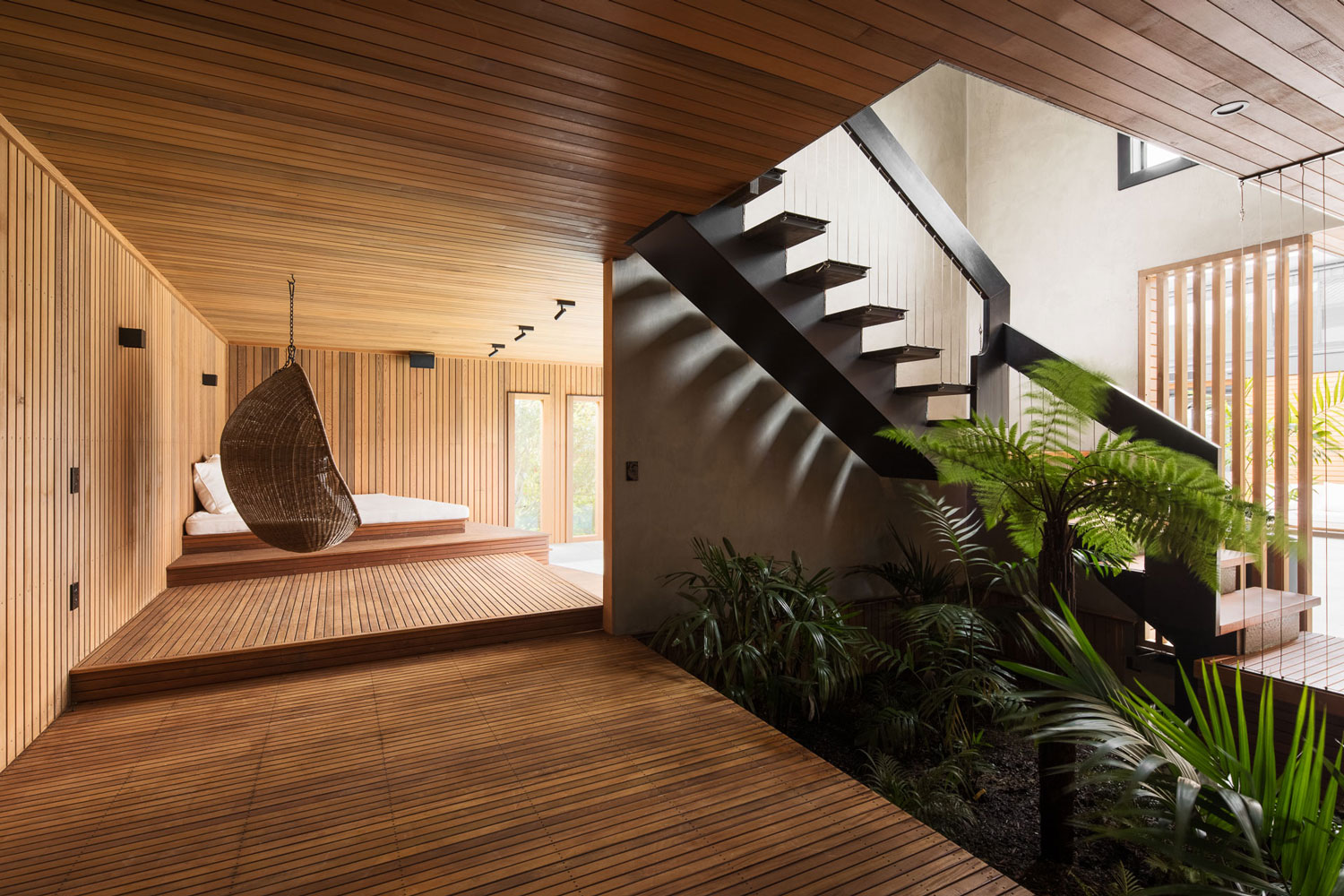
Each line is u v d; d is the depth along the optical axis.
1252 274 4.75
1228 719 1.76
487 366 8.82
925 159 6.63
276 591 5.01
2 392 2.55
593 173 3.04
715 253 3.54
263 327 6.67
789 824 2.29
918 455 4.55
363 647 3.90
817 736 3.86
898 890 1.96
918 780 3.21
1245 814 1.45
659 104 2.47
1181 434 3.37
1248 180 3.51
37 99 2.37
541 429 9.17
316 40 2.04
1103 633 4.29
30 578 2.82
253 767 2.66
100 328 3.56
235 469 4.27
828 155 5.61
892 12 1.98
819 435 5.09
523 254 4.28
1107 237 5.69
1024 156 6.38
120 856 2.08
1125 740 1.72
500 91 2.36
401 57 2.14
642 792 2.49
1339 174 3.37
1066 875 2.58
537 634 4.36
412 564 6.13
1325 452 4.30
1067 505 2.72
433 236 3.89
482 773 2.61
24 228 2.71
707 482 4.67
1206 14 2.04
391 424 8.30
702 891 1.95
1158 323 5.24
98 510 3.58
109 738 2.89
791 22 2.01
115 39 2.01
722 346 4.73
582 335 7.18
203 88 2.30
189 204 3.39
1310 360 3.90
